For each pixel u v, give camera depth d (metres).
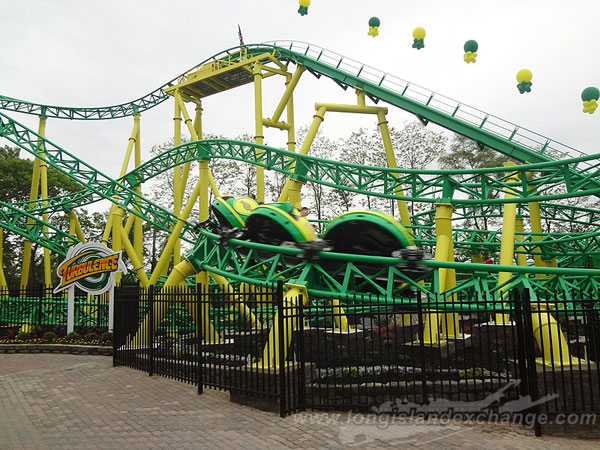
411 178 20.56
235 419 10.36
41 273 61.97
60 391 13.48
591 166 17.27
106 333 22.70
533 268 14.95
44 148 33.44
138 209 34.97
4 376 16.20
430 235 32.47
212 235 20.50
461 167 50.44
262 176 32.94
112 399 12.35
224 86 39.66
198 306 13.21
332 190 49.22
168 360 15.38
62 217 60.03
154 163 32.12
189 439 9.06
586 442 9.25
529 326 9.92
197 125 41.50
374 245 17.86
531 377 9.77
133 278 40.38
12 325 26.64
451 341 14.94
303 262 17.17
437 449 8.56
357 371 11.05
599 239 25.97
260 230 19.33
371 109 28.91
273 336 10.95
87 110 42.34
